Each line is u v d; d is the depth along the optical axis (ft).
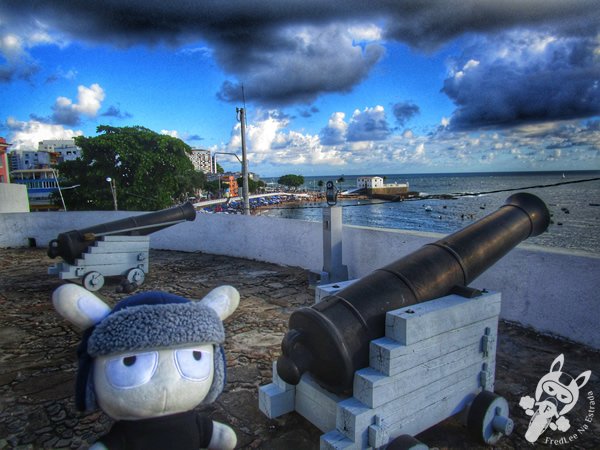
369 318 8.05
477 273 9.96
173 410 4.99
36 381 11.76
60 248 21.53
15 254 33.27
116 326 4.81
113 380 4.72
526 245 15.12
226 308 5.92
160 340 4.80
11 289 22.21
